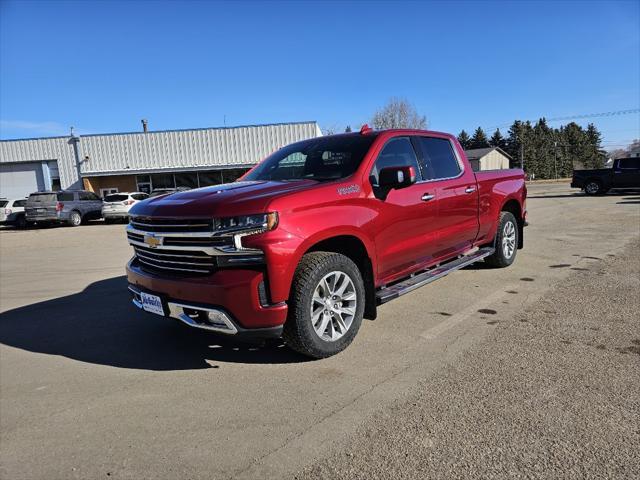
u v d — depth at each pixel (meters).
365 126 4.79
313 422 2.85
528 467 2.34
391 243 4.29
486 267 6.80
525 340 3.98
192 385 3.45
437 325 4.48
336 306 3.79
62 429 2.91
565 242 8.91
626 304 4.82
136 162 34.94
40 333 4.86
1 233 20.17
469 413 2.86
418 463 2.40
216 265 3.35
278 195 3.47
